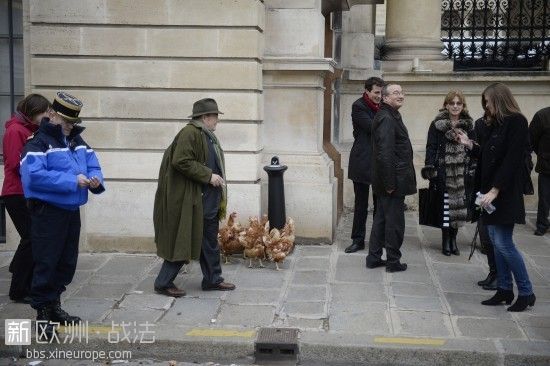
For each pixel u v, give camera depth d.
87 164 5.76
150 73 8.13
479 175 6.56
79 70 8.13
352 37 11.95
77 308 6.36
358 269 7.66
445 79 11.70
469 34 12.93
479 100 11.83
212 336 5.70
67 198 5.51
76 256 5.83
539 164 9.60
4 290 6.98
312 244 8.73
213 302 6.54
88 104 8.16
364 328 5.89
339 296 6.72
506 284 6.45
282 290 6.89
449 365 5.41
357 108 8.25
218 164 6.75
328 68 8.48
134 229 8.30
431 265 7.91
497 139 6.11
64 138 5.60
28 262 6.48
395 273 7.54
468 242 9.12
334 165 10.28
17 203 6.43
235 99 8.16
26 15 8.28
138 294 6.76
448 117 8.28
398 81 11.84
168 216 6.55
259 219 8.19
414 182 7.52
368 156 8.23
